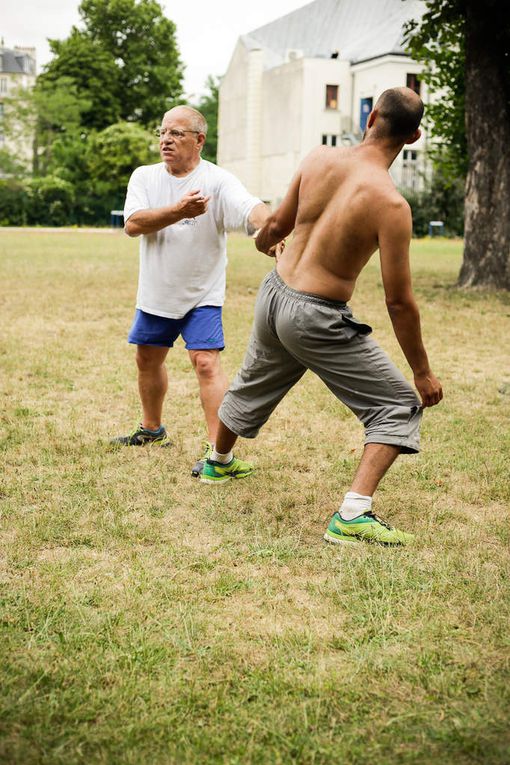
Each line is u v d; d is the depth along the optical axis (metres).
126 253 23.16
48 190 57.62
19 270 16.55
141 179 4.66
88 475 4.52
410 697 2.49
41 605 3.01
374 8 52.94
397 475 4.62
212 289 4.75
